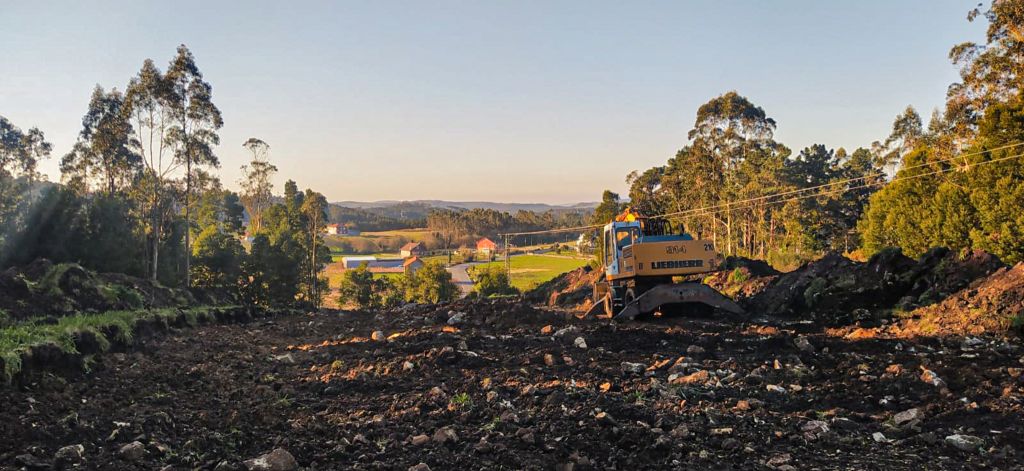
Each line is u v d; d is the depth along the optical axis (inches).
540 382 421.7
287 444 295.6
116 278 1168.8
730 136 2672.2
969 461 264.7
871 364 432.5
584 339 571.2
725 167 2726.4
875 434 298.4
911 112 2746.1
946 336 517.0
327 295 3223.4
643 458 272.8
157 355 548.1
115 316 613.9
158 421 323.3
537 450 285.0
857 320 676.1
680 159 3097.9
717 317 754.2
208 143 1715.1
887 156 2797.7
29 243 1381.6
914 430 303.7
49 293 858.8
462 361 491.5
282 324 909.2
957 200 1574.8
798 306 797.9
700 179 2746.1
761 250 2849.4
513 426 318.3
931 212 1681.8
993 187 1378.0
